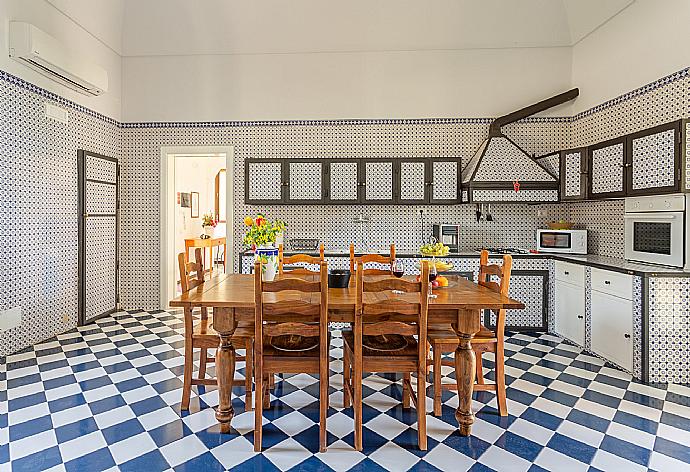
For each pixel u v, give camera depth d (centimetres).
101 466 225
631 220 411
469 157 550
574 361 392
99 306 531
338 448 246
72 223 480
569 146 549
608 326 386
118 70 564
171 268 591
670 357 340
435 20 530
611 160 423
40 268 433
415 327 245
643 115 421
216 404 300
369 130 556
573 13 511
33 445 245
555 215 555
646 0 412
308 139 560
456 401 309
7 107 388
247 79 562
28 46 387
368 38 543
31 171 417
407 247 560
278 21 535
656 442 252
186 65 566
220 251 990
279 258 384
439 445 249
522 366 379
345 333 295
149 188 575
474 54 548
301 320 260
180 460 232
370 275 359
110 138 552
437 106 552
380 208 561
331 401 308
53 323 454
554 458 236
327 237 564
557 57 543
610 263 401
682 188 338
